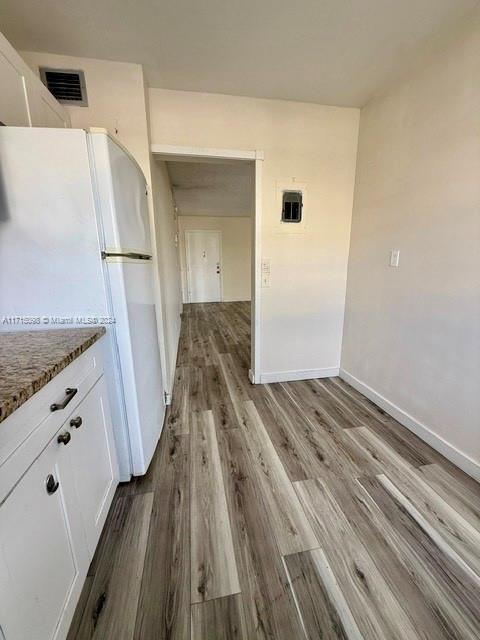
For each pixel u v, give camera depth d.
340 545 1.18
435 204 1.71
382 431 1.97
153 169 2.11
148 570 1.09
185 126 2.10
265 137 2.23
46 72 1.72
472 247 1.50
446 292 1.66
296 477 1.55
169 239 3.54
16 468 0.65
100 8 1.36
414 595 1.01
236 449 1.78
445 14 1.41
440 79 1.62
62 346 0.99
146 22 1.46
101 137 1.12
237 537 1.22
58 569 0.81
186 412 2.22
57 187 1.12
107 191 1.16
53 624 0.77
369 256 2.32
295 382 2.75
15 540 0.64
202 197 5.14
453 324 1.63
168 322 2.77
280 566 1.10
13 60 1.21
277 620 0.94
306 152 2.33
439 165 1.66
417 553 1.15
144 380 1.53
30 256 1.16
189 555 1.14
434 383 1.77
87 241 1.18
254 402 2.37
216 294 7.95
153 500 1.41
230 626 0.93
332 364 2.86
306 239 2.50
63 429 0.88
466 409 1.58
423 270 1.82
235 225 7.68
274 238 2.45
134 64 1.78
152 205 1.98
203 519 1.30
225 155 2.18
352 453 1.75
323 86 2.02
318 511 1.34
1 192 1.09
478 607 0.97
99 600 0.99
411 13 1.40
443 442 1.72
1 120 1.13
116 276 1.24
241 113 2.16
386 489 1.47
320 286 2.64
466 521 1.29
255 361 2.68
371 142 2.22
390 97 2.00
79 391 1.01
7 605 0.60
